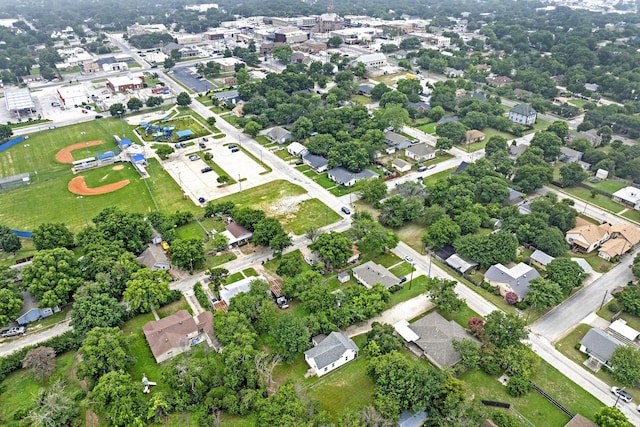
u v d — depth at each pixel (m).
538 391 90.56
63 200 162.12
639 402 88.31
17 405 88.56
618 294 111.88
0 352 100.44
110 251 122.06
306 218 150.38
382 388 85.44
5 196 164.62
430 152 190.50
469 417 80.75
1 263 129.50
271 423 80.81
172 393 87.56
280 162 190.12
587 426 80.75
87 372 88.88
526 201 157.50
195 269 127.25
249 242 139.50
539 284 109.94
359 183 160.12
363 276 120.38
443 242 131.62
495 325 98.56
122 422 82.00
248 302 105.88
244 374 89.88
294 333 97.50
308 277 114.50
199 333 104.44
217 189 168.75
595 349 96.94
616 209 156.12
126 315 108.44
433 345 97.25
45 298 108.12
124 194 165.88
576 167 168.12
